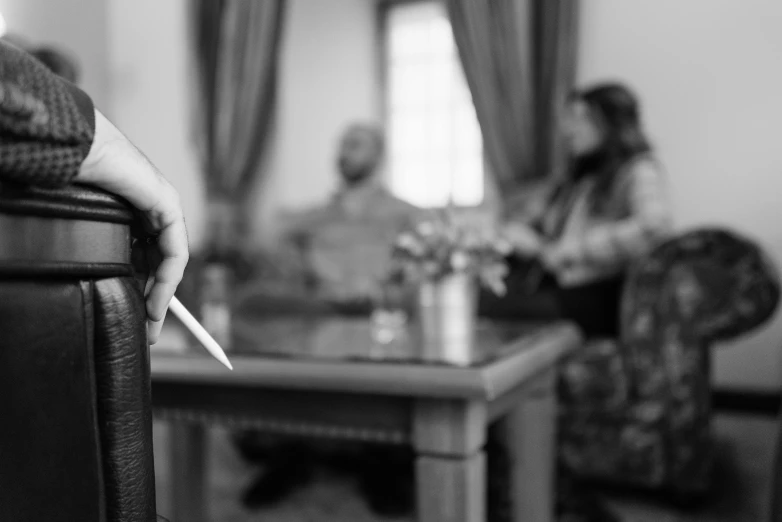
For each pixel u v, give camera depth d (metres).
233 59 5.53
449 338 1.64
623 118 3.05
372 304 3.11
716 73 4.05
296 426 1.33
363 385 1.23
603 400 2.33
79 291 0.46
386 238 4.28
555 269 2.94
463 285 1.65
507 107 4.47
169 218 0.52
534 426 1.78
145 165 0.50
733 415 3.65
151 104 6.17
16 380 0.43
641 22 4.25
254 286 4.25
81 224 0.46
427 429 1.22
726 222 4.02
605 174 3.01
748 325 2.22
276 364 1.32
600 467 2.33
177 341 1.62
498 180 4.52
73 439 0.45
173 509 1.88
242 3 5.48
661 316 2.28
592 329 2.73
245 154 5.55
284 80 5.67
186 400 1.41
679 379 2.24
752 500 2.26
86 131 0.45
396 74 5.47
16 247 0.42
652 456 2.26
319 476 2.59
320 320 2.34
